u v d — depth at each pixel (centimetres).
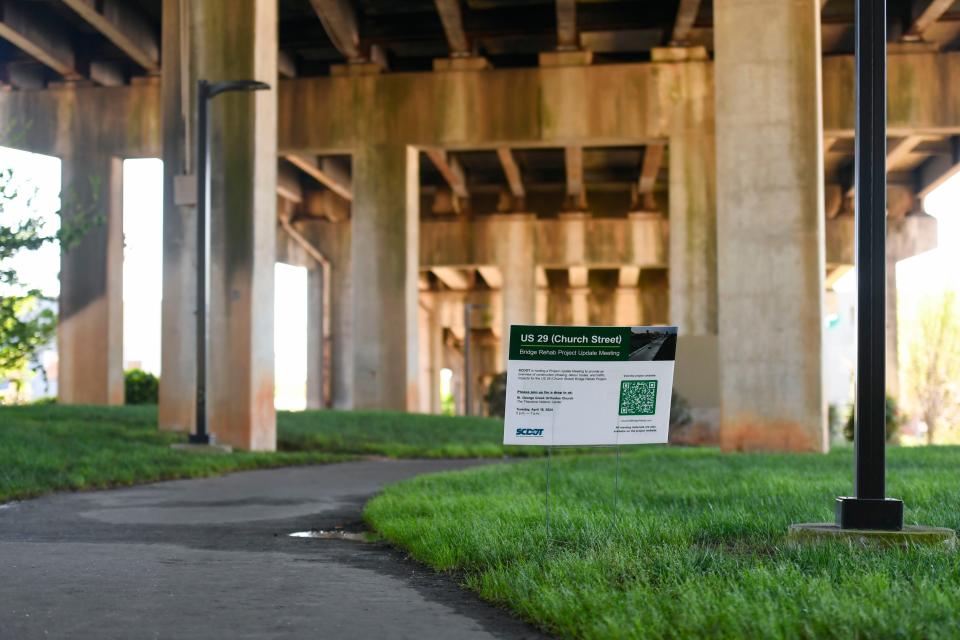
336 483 1855
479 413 10088
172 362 2955
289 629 611
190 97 2855
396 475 2069
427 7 4522
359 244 4666
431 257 6694
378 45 4697
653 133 4447
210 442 2472
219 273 2781
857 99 870
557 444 869
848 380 6688
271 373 2853
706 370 4106
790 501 1147
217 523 1227
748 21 2553
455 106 4559
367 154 4634
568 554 774
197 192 2550
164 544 1025
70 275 5050
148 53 4781
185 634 595
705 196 4447
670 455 2442
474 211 6944
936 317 7556
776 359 2538
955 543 818
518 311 6638
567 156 5403
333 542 1041
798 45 2538
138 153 4981
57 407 3300
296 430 3194
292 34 4762
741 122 2556
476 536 884
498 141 4525
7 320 1992
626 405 882
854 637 510
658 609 579
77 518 1280
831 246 6812
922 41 4375
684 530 906
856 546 796
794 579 648
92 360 5038
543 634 601
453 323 8912
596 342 877
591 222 6606
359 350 4669
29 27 4594
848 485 1343
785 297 2536
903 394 7825
